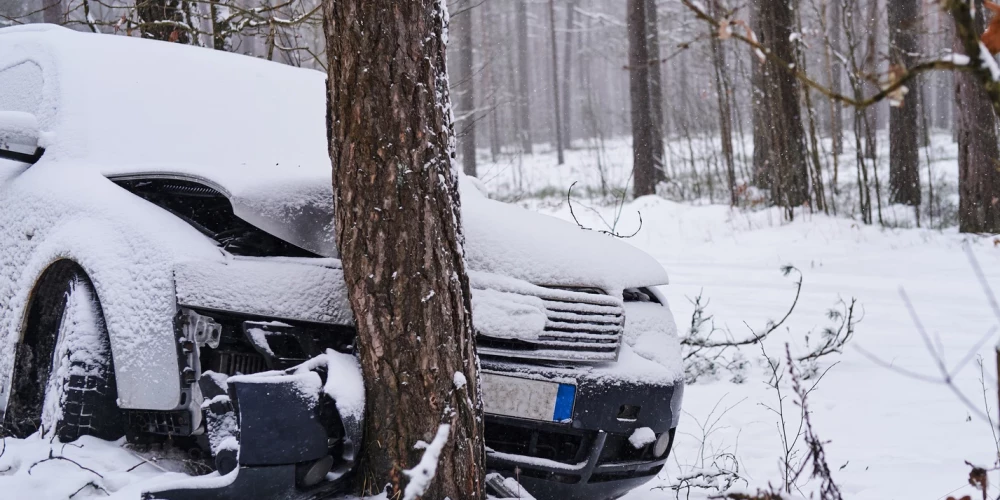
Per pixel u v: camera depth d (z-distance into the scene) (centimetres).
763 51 145
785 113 1634
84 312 364
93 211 378
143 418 365
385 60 286
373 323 290
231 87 482
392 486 286
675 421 344
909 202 1798
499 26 4425
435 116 296
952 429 516
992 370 651
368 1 285
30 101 460
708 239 1491
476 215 369
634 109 2252
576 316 334
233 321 346
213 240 371
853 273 1138
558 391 324
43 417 362
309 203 359
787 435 505
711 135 2591
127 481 326
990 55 134
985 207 1468
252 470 281
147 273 348
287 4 693
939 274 1116
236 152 438
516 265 346
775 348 732
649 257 381
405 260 288
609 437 333
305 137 467
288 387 288
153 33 795
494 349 331
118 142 430
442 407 290
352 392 295
